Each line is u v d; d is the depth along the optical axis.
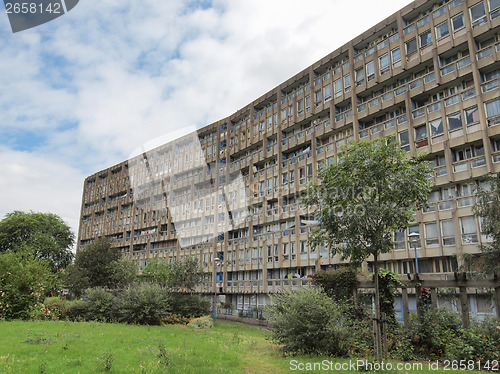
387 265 33.56
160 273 40.25
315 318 15.09
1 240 59.25
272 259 44.97
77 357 12.47
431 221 30.91
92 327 21.48
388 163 13.48
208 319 30.38
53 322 23.61
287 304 16.27
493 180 19.72
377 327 12.45
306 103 47.12
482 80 31.31
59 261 64.88
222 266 51.31
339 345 14.80
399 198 13.38
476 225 28.31
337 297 18.92
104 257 57.34
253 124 54.75
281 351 15.57
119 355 13.01
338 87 43.47
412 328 15.79
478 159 29.48
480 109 29.70
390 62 38.28
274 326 16.59
